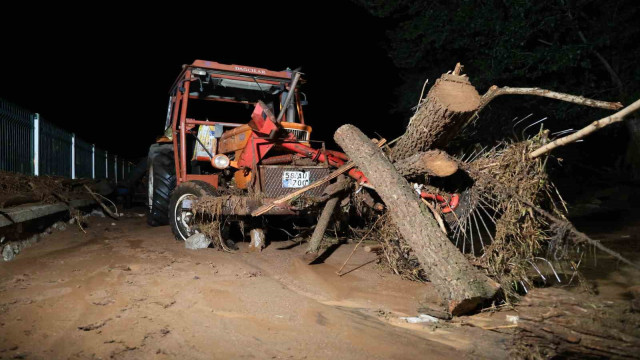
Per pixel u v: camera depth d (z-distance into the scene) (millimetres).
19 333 2713
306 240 6074
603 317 3375
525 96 10445
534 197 4004
